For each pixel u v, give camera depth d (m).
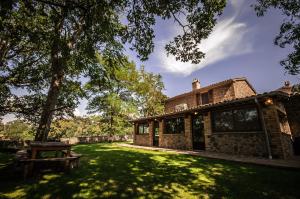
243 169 6.36
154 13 5.56
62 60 7.04
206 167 6.71
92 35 5.76
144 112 30.16
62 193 3.81
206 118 12.05
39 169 5.66
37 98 10.67
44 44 7.00
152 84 29.61
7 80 10.04
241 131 9.83
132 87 28.91
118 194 3.83
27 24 5.54
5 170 5.54
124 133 30.27
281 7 8.95
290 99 11.51
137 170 6.16
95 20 5.14
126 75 26.69
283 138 8.74
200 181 4.86
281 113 9.90
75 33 7.38
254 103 9.42
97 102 26.77
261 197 3.72
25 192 3.83
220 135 10.96
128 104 27.64
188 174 5.63
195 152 11.16
